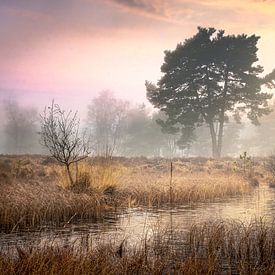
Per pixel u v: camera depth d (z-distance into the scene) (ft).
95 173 53.21
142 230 34.19
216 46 156.15
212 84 158.30
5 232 33.96
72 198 43.27
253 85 154.92
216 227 30.12
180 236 31.04
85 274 20.67
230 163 107.96
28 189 48.55
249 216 41.50
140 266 22.52
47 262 21.75
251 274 21.93
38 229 35.27
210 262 22.67
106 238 30.99
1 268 20.84
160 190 55.01
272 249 26.22
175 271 22.09
